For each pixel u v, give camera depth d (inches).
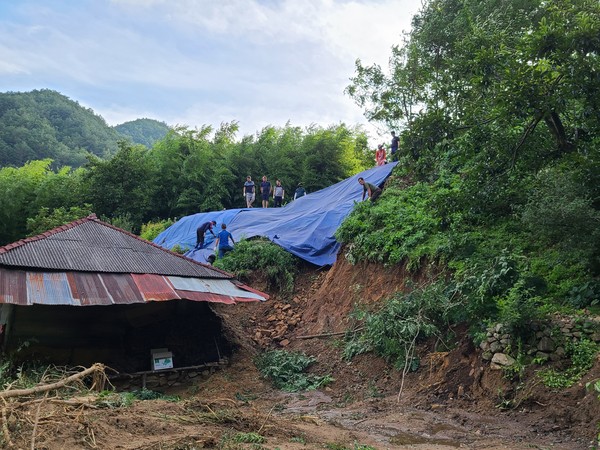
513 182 476.1
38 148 2755.9
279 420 318.0
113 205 1160.2
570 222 368.5
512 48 492.7
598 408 299.9
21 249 493.0
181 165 1237.7
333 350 526.0
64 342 498.6
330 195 868.0
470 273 448.1
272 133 1327.5
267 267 702.5
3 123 2891.2
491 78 438.6
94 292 468.1
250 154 1280.8
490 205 498.3
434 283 475.2
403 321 454.3
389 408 384.8
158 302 557.0
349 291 595.8
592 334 350.3
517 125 465.4
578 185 387.5
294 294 682.2
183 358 540.1
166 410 286.8
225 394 474.6
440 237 534.0
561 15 409.7
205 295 526.6
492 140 458.3
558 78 390.3
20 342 478.3
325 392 459.5
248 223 868.6
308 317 622.2
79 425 219.3
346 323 556.1
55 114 3427.7
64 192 1155.3
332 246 726.5
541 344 360.2
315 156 1266.0
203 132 1301.7
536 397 338.0
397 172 773.9
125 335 530.6
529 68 388.8
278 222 824.3
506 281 417.4
